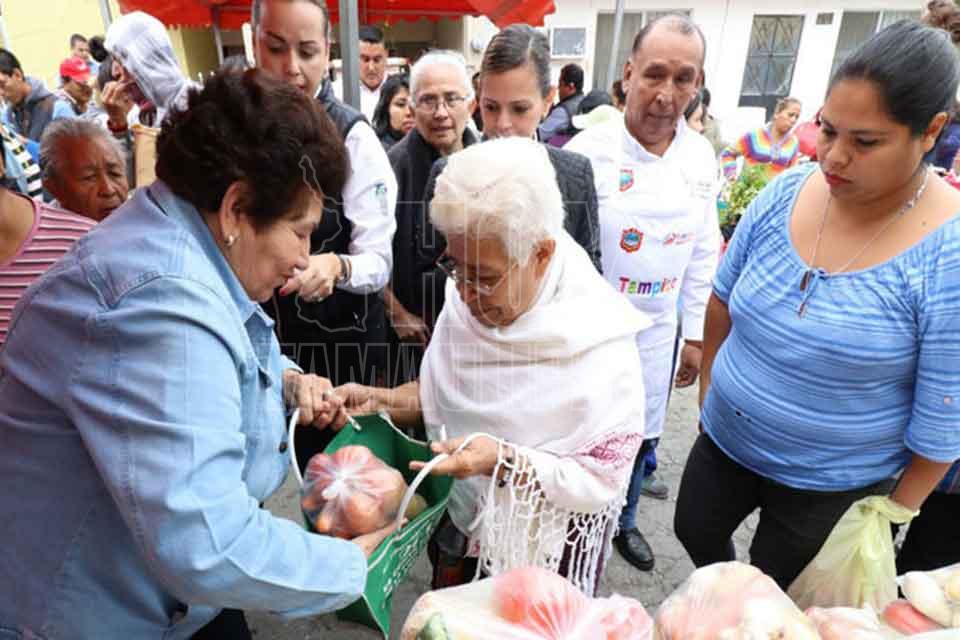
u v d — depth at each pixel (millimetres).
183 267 694
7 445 747
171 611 858
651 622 778
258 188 723
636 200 1722
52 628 771
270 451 948
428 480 1080
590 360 1031
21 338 724
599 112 2861
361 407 1271
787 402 1206
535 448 1051
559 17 7867
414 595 1911
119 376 648
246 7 4953
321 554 769
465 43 7156
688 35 1597
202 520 644
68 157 1725
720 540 1492
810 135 4172
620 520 2113
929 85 896
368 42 4086
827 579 1187
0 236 1207
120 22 2219
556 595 732
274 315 1600
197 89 738
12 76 3775
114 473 637
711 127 5516
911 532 1476
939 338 999
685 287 2055
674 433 2953
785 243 1195
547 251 975
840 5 7805
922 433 1068
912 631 813
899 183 996
